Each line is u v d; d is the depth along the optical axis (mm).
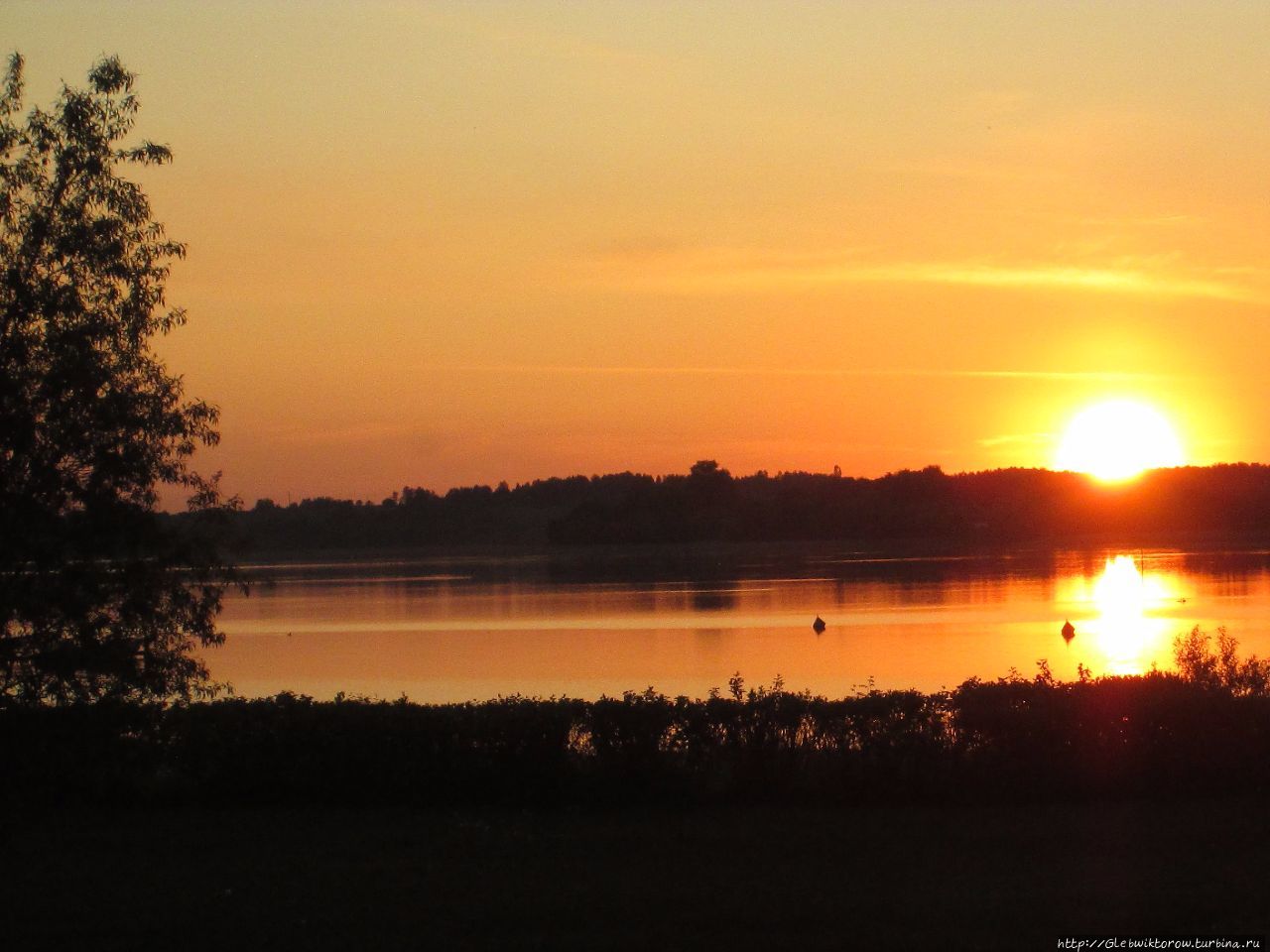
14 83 14156
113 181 14305
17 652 13508
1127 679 15703
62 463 13688
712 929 10609
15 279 13508
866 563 133750
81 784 15672
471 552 187375
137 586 13961
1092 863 12227
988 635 56094
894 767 15172
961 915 10766
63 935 10875
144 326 14328
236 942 10617
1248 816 13789
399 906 11422
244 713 16109
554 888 11891
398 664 47656
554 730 15570
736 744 15461
